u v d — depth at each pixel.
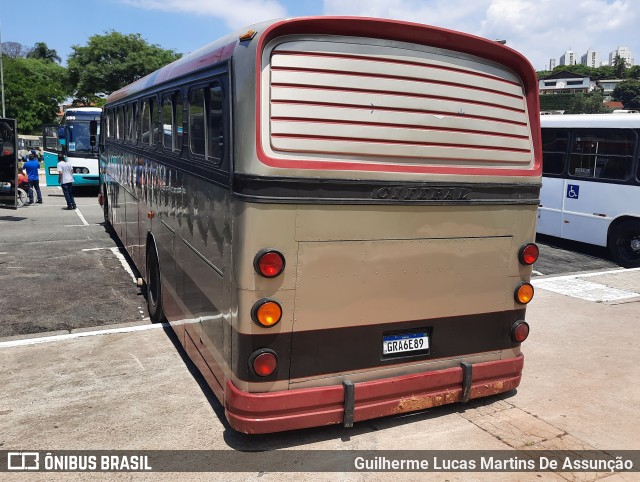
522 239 4.27
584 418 4.46
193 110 4.41
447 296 4.02
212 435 4.05
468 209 3.99
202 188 4.18
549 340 6.32
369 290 3.73
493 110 4.13
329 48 3.55
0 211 15.95
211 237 3.98
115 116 9.38
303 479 3.55
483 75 4.10
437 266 3.94
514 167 4.23
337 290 3.63
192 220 4.49
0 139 13.32
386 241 3.73
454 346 4.12
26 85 61.69
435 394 4.05
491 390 4.30
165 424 4.21
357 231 3.63
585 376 5.32
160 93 5.55
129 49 45.06
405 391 3.93
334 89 3.55
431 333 4.03
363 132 3.62
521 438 4.11
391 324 3.85
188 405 4.52
